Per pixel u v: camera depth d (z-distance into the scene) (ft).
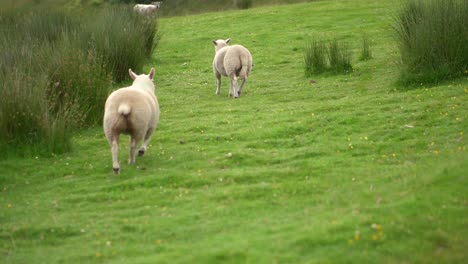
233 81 48.29
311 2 104.22
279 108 43.14
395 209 22.08
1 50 47.73
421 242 19.76
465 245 19.44
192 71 63.93
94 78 42.47
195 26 92.22
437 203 22.29
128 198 27.20
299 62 63.41
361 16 86.02
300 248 19.80
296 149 32.78
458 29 45.06
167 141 36.47
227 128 38.37
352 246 19.66
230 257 19.56
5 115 34.06
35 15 68.18
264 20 90.84
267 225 22.43
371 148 31.91
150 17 75.72
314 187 26.45
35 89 36.37
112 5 92.38
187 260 19.65
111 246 22.08
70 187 29.25
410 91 42.93
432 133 33.32
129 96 29.07
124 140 37.63
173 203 26.03
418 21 48.26
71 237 23.45
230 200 25.70
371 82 49.19
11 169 31.99
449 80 44.42
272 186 26.86
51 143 34.60
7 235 23.84
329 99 45.37
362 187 25.55
